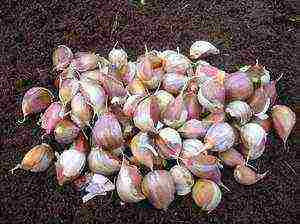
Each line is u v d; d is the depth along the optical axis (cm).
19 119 31
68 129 29
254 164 30
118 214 28
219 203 29
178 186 28
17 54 34
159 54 31
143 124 28
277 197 29
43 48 34
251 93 30
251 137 29
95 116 29
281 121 30
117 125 28
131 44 34
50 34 35
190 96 29
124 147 29
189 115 29
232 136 28
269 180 30
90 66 31
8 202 29
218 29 35
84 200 29
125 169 28
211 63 33
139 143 28
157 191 27
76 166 28
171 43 34
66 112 30
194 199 28
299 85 33
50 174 29
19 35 34
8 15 35
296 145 31
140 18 35
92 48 34
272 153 31
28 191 29
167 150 28
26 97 30
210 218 29
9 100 32
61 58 32
